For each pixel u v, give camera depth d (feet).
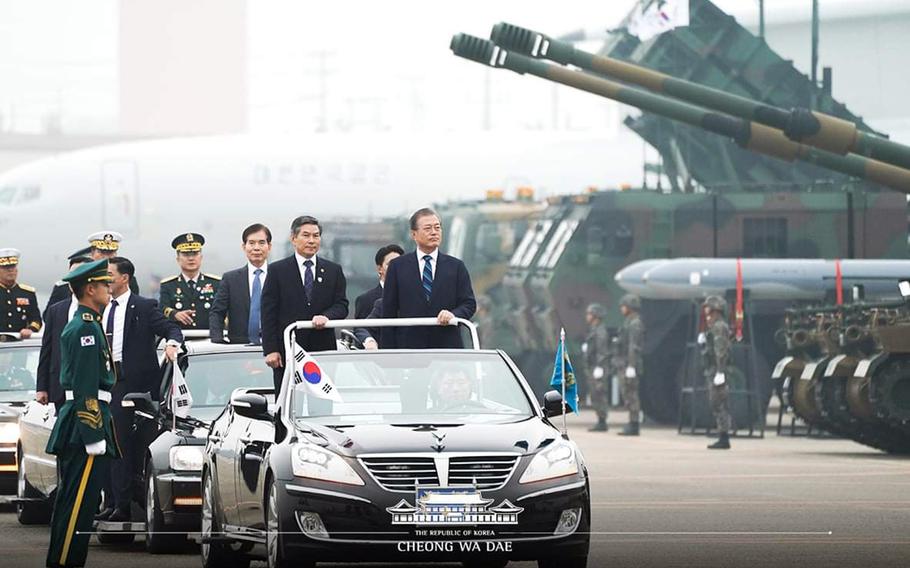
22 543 119.03
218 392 116.88
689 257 306.14
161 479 108.88
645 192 306.96
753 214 305.94
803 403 223.71
